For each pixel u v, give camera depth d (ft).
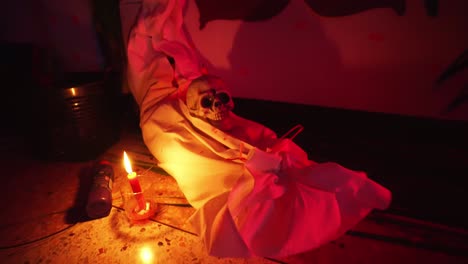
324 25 6.33
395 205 4.64
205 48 7.75
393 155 5.84
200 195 4.35
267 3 6.55
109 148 6.75
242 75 7.73
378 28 5.92
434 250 3.85
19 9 8.36
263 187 3.71
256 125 5.47
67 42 8.34
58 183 5.54
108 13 7.34
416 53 5.84
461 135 6.04
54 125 5.92
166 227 4.37
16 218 4.65
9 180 5.64
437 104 6.09
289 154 4.17
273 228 3.65
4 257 3.93
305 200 3.64
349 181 3.82
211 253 3.52
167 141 5.05
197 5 7.27
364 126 6.79
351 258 3.79
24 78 7.69
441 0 5.24
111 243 4.11
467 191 4.80
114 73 7.07
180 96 5.82
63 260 3.87
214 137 4.67
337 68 6.65
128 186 5.37
